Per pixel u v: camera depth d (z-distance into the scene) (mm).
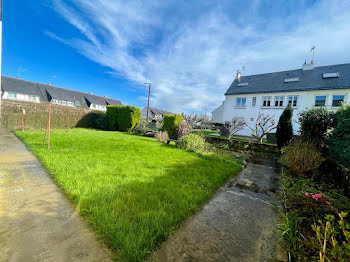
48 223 1841
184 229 1964
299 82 16125
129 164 4211
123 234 1660
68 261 1382
